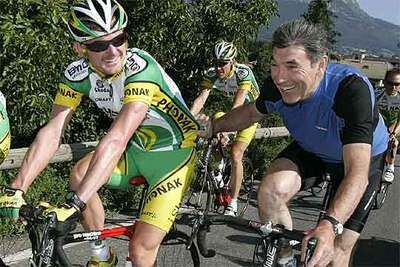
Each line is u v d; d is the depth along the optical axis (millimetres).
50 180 4973
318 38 2244
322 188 7184
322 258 1981
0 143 2746
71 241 2574
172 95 2879
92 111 6922
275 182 2656
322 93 2449
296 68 2248
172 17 8180
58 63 5160
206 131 3104
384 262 4645
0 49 4949
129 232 2850
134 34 8266
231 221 2330
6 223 4262
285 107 2646
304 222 5996
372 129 2395
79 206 2252
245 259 4477
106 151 2412
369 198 2785
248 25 8844
